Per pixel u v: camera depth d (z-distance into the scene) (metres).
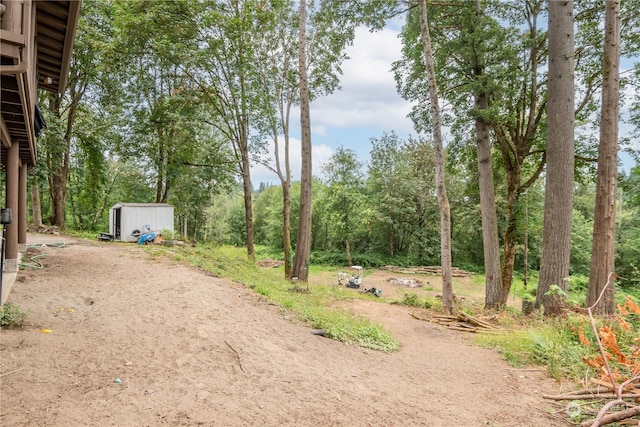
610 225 8.12
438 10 12.41
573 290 13.52
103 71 17.22
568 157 9.66
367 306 10.99
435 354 6.34
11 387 3.03
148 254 11.90
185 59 15.19
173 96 16.53
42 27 4.98
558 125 9.71
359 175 35.72
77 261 9.48
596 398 3.80
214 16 14.62
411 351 6.46
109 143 19.39
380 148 34.69
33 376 3.26
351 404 3.52
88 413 2.80
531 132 13.88
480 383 4.72
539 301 9.82
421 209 32.97
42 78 6.84
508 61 11.51
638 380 3.77
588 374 4.56
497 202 18.91
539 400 4.06
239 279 9.73
